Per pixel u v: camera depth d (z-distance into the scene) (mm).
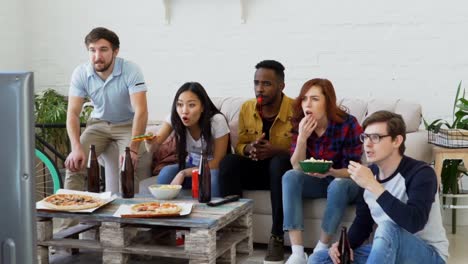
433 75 3643
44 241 2367
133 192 2564
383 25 3703
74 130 3004
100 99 3045
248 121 2924
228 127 2824
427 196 1765
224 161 2693
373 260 1684
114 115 3084
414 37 3654
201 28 4098
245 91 4039
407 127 2891
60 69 4449
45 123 3873
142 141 3072
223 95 4094
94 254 2719
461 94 3592
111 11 4301
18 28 4430
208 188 2420
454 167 3154
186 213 2186
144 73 4266
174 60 4188
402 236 1739
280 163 2596
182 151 2783
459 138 2686
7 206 459
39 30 4457
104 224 2238
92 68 3014
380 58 3730
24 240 462
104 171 3494
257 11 3957
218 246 2307
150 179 2918
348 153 2574
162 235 2508
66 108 4238
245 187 2791
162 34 4195
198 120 2752
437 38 3615
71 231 2570
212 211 2273
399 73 3703
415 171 1828
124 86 3004
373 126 1873
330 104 2543
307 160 2400
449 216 3355
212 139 2750
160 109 4254
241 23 4000
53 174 3365
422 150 2658
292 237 2438
